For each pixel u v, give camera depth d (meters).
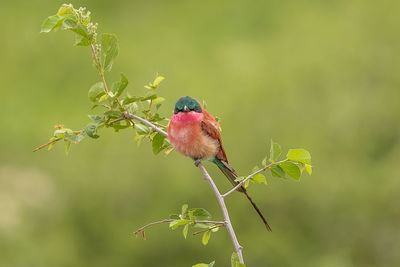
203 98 15.74
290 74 16.19
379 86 16.34
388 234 14.12
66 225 13.97
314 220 14.20
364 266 14.05
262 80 16.09
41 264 13.23
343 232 14.19
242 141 14.80
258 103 15.42
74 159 14.67
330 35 17.77
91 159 14.52
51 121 16.11
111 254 13.88
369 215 14.20
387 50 16.81
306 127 15.27
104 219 13.97
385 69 16.55
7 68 18.30
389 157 14.98
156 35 19.83
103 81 5.75
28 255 13.16
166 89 16.30
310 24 18.58
